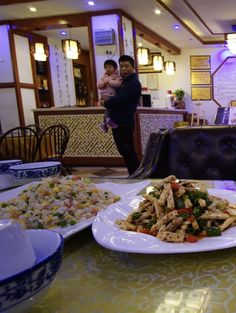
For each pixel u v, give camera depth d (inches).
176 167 63.2
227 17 277.4
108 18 225.3
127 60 128.3
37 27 245.6
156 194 25.6
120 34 225.1
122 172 184.9
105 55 230.1
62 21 235.1
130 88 128.0
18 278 13.0
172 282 17.7
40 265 13.9
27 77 266.8
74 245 23.9
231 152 60.4
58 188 30.3
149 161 61.7
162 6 223.6
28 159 131.4
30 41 269.4
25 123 263.4
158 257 21.0
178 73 380.5
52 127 151.1
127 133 134.0
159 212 23.5
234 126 62.0
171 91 377.1
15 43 251.1
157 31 293.6
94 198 31.2
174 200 23.5
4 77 253.6
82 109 206.4
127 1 209.5
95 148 209.0
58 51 312.2
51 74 301.1
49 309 15.8
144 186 39.3
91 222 25.5
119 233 22.5
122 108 130.3
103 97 151.6
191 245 20.1
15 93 254.2
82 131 209.8
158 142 62.9
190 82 378.0
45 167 44.1
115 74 152.6
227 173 60.1
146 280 18.1
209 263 19.7
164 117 269.4
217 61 370.6
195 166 62.1
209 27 309.1
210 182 41.9
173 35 310.5
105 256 21.8
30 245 15.6
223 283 17.1
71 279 18.7
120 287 17.5
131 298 16.4
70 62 335.3
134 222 24.4
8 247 14.3
